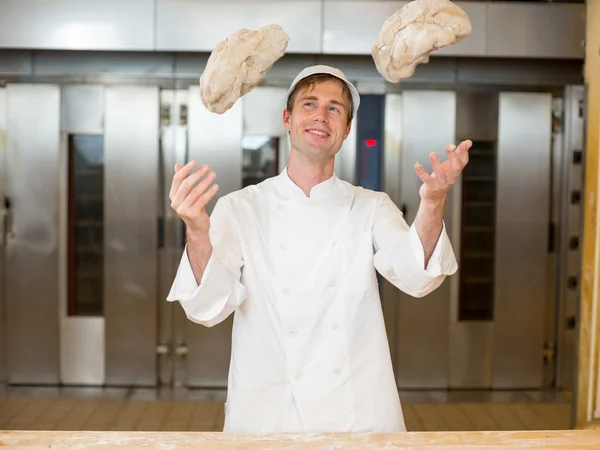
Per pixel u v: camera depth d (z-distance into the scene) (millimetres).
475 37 4430
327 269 1775
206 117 4648
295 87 1848
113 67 4504
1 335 4777
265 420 1744
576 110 4734
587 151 2861
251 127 4660
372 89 4641
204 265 1615
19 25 4324
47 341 4770
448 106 4711
